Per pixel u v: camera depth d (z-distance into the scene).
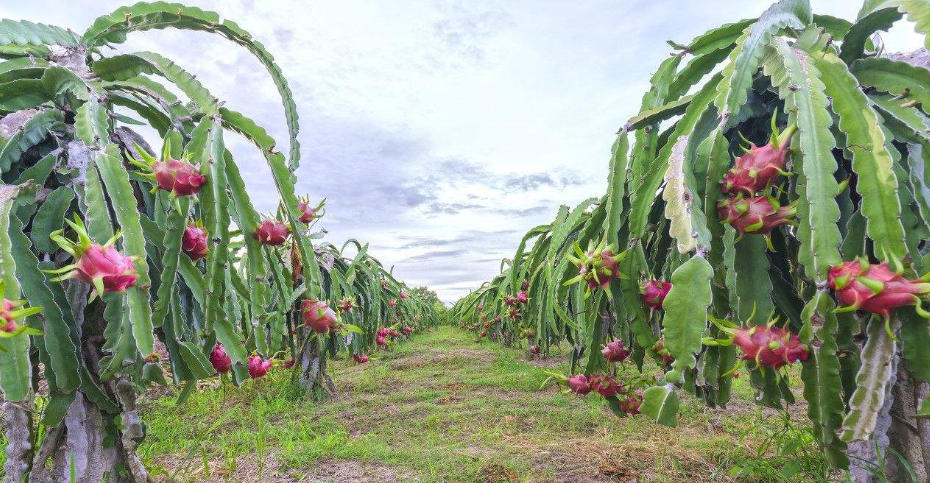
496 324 8.61
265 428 3.11
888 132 1.10
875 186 0.96
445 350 7.75
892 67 1.18
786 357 0.98
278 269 2.61
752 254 1.14
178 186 1.37
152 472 2.10
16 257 1.26
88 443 1.57
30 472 1.47
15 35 1.60
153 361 1.38
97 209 1.33
